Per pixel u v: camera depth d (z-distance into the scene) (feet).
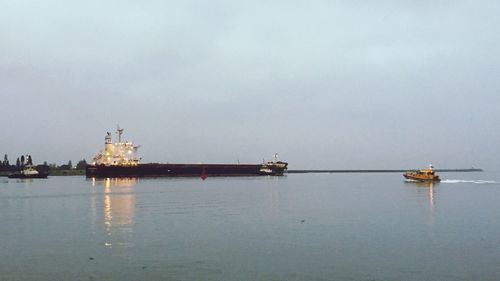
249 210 234.17
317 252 122.83
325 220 189.37
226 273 102.27
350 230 160.25
